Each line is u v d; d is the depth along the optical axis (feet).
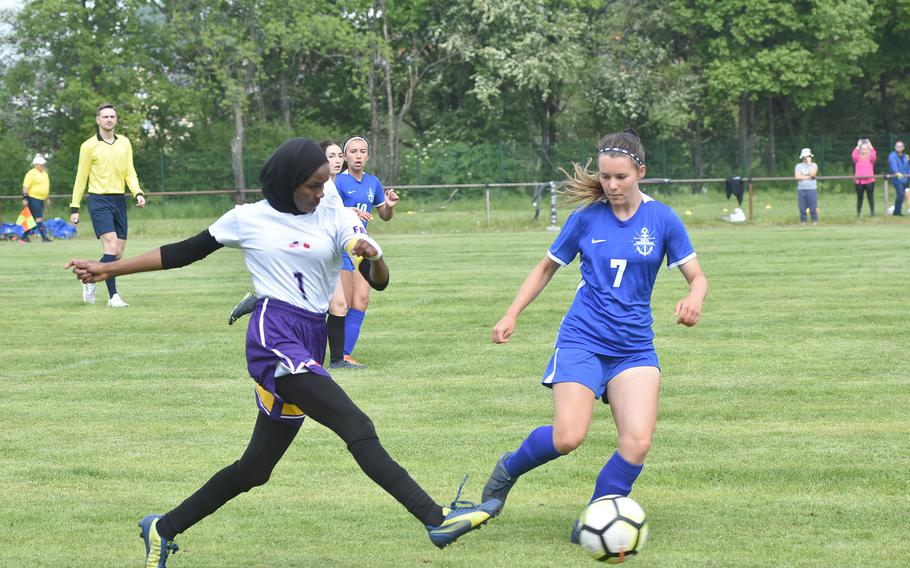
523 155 261.85
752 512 34.30
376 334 71.15
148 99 273.75
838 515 33.88
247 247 28.89
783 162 265.13
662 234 32.17
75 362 62.59
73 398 52.80
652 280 32.32
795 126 322.34
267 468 29.32
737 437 43.55
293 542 32.19
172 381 56.85
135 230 183.93
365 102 315.99
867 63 294.46
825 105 288.71
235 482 29.27
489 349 65.05
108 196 86.07
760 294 86.63
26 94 279.90
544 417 47.78
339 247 29.25
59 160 266.36
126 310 85.51
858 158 171.01
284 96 306.76
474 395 52.26
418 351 64.64
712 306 80.43
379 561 30.50
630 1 295.07
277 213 28.84
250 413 49.39
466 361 61.26
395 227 179.11
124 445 43.75
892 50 294.46
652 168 259.39
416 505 26.94
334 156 63.46
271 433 29.04
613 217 32.32
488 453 41.86
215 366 61.11
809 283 93.09
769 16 271.28
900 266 104.73
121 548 31.83
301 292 28.86
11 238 174.29
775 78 277.44
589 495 36.55
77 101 269.85
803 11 280.31
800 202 168.25
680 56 304.71
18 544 32.14
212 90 289.74
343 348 59.77
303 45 277.44
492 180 260.83
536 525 33.53
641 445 30.14
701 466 39.40
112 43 271.69
